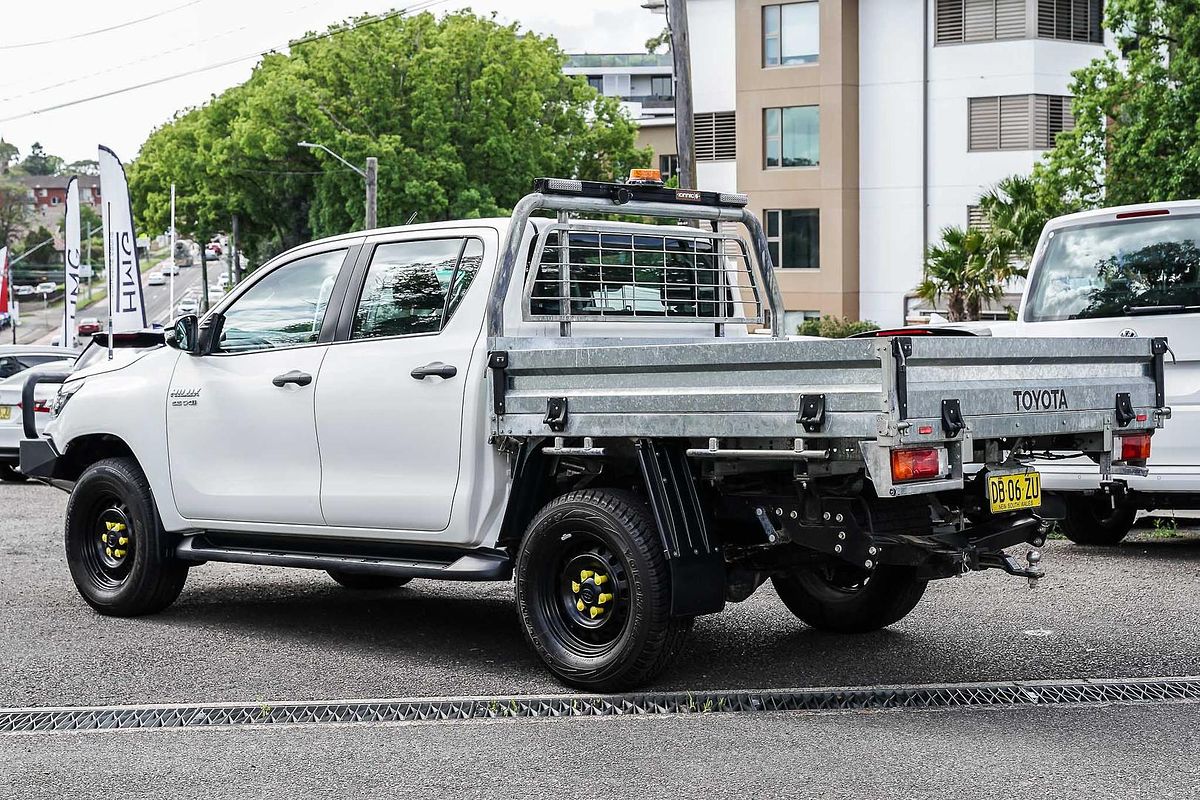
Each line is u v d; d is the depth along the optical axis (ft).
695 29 144.36
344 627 25.80
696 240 25.34
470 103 160.97
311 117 156.66
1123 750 17.26
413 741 18.13
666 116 189.78
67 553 27.50
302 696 20.53
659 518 19.60
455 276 22.57
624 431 19.75
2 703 20.29
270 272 25.29
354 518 23.36
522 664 22.54
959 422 17.97
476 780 16.43
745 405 18.45
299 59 166.30
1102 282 32.42
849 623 24.29
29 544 37.01
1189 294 31.17
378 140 156.15
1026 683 20.71
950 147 131.95
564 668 20.52
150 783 16.51
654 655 19.76
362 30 159.53
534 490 21.59
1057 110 130.00
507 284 21.91
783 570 22.24
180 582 26.86
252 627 25.84
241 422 24.98
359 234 24.27
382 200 154.10
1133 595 27.66
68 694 20.81
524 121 162.50
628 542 19.72
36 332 326.44
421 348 22.54
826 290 136.67
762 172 139.54
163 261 494.59
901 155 134.10
